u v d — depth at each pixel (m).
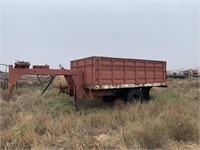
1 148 6.59
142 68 14.76
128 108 11.51
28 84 25.70
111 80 13.08
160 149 6.55
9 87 11.03
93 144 6.61
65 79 13.62
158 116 9.07
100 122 9.34
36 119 8.92
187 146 6.80
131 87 14.14
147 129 7.12
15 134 7.07
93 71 12.44
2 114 10.53
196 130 7.48
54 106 12.05
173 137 7.19
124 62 13.70
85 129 8.35
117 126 8.66
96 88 12.40
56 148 6.61
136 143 6.61
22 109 11.32
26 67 11.35
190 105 12.23
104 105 13.87
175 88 25.91
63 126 8.25
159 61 15.95
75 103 12.66
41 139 7.02
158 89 21.97
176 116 8.38
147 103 13.12
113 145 6.70
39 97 13.98
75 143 6.71
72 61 14.71
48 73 11.89
